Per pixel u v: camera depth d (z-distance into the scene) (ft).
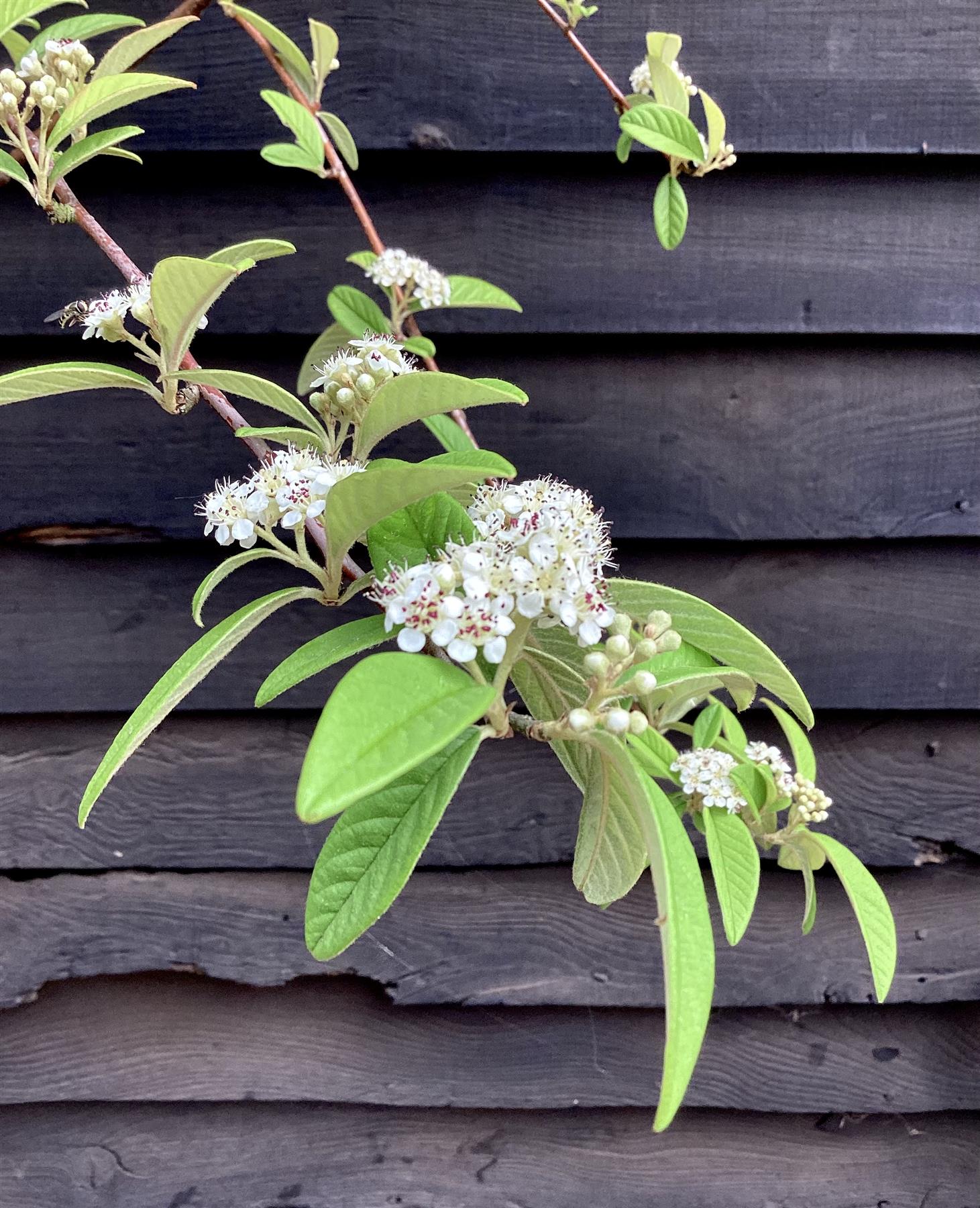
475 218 4.50
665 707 4.07
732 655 3.79
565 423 4.58
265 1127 4.87
